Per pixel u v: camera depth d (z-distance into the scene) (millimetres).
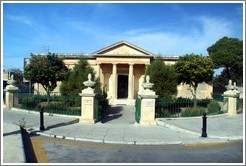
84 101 16500
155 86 23906
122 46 46312
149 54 45906
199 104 21750
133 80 47344
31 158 9188
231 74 53531
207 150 10727
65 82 25500
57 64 30812
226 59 51906
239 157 9727
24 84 47688
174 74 24688
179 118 17500
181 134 13312
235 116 19859
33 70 29297
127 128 14656
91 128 14336
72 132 13102
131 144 11469
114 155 9789
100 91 24734
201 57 34469
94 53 46125
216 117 19094
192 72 33844
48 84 30438
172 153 10203
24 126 13938
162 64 24797
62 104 18906
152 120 16172
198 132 13336
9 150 9281
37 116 17688
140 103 16484
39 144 11109
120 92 48500
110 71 48531
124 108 34281
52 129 13648
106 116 25000
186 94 46406
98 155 9750
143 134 13078
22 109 20141
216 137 12570
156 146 11242
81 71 25734
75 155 9680
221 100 23516
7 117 16891
